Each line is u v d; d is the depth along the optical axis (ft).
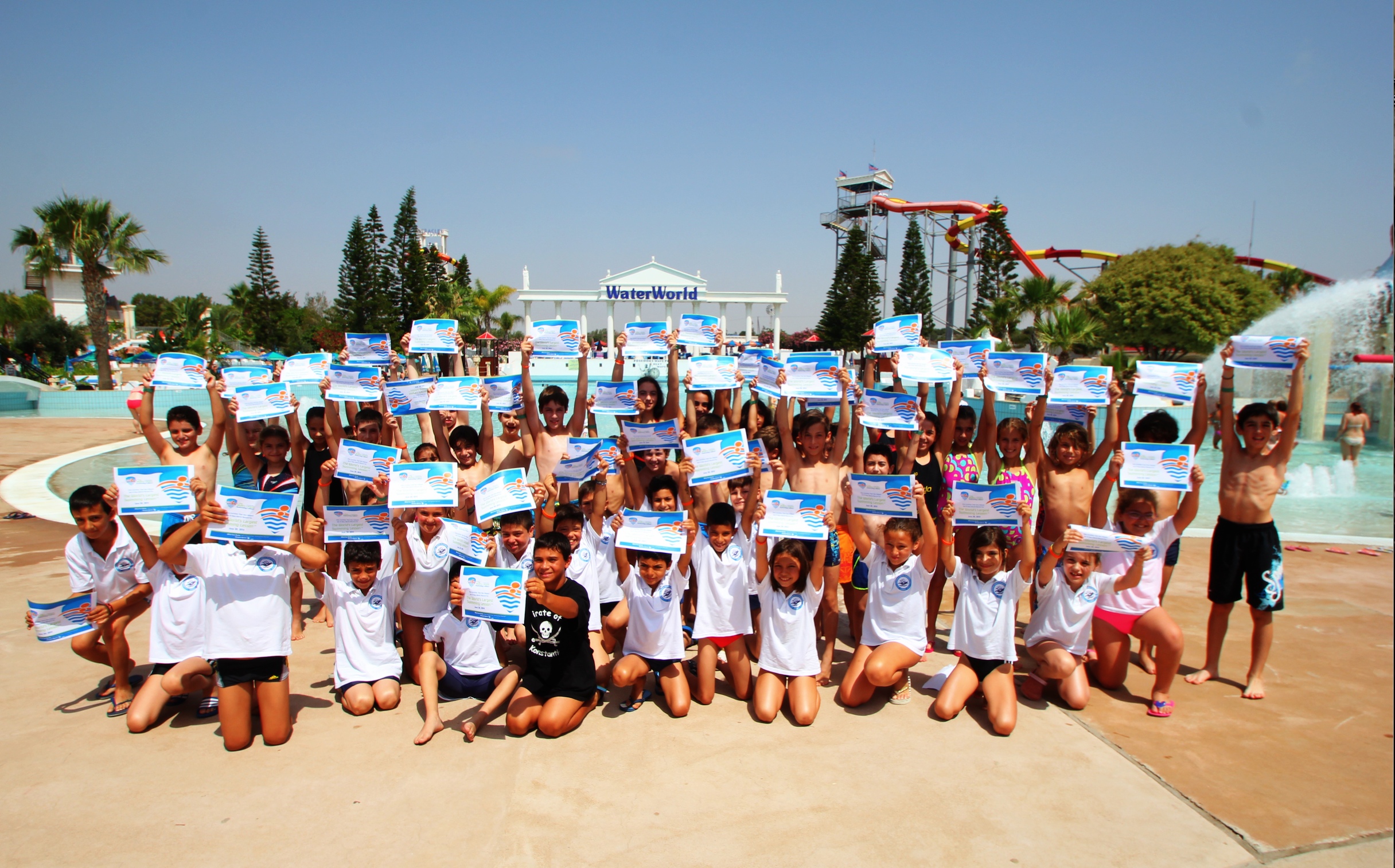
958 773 11.84
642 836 10.17
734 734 13.23
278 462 19.45
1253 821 10.55
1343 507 36.47
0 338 136.26
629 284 172.04
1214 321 98.58
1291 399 14.44
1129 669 16.44
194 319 124.98
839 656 17.43
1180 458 14.44
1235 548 14.96
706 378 20.13
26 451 50.01
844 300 141.38
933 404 50.52
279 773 11.80
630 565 16.19
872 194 187.32
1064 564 14.42
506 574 13.24
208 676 13.79
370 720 13.73
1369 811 10.80
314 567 13.43
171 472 13.24
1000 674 13.89
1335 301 57.16
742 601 14.64
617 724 13.67
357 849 9.91
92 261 90.22
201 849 9.91
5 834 10.23
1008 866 9.57
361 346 21.04
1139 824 10.48
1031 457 18.53
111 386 92.89
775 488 16.57
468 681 14.57
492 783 11.52
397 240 143.54
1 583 21.53
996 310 110.22
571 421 20.67
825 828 10.36
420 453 19.53
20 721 13.60
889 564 14.75
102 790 11.30
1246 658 16.63
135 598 14.12
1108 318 106.52
